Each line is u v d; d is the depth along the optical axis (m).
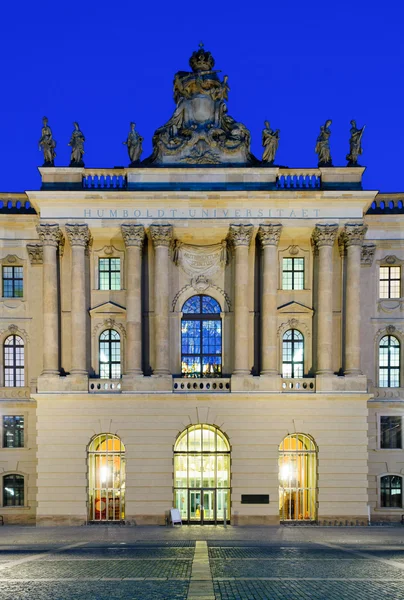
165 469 53.25
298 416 53.66
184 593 21.70
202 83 57.12
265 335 54.88
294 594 21.77
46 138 56.91
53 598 21.11
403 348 58.84
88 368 56.47
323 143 56.88
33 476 57.97
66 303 57.00
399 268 59.59
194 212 55.34
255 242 57.41
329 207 55.34
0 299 59.00
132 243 55.09
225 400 53.75
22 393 58.66
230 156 56.62
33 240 59.22
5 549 36.56
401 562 29.58
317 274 56.97
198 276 58.03
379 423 58.31
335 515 53.03
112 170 56.19
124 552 34.16
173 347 57.41
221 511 54.16
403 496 57.91
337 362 56.59
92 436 53.53
